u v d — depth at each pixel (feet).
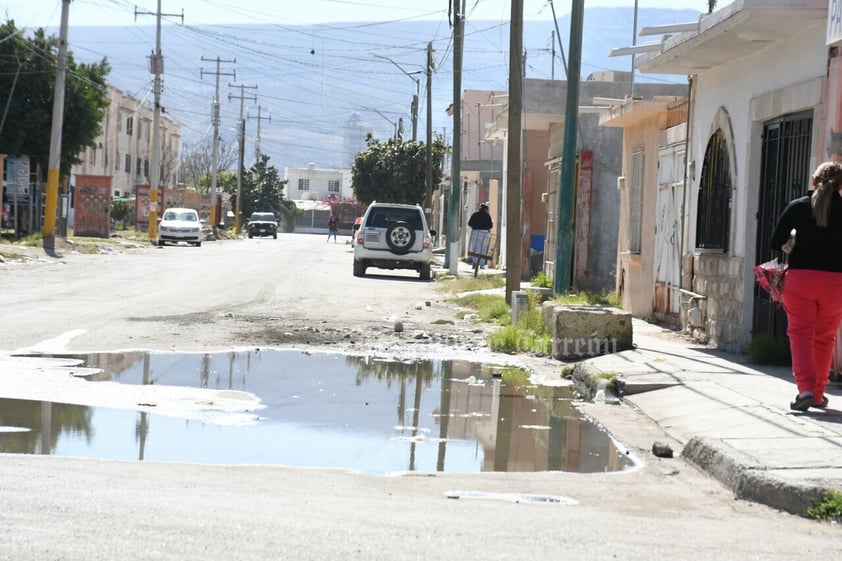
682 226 107.55
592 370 74.08
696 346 92.84
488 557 29.53
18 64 313.53
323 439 52.90
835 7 66.85
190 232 346.95
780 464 42.70
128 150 594.65
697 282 99.19
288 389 68.69
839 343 67.82
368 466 46.96
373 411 62.13
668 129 115.03
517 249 130.31
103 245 288.10
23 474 39.45
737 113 91.20
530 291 122.31
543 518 35.78
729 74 93.86
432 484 42.50
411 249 207.62
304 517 33.91
